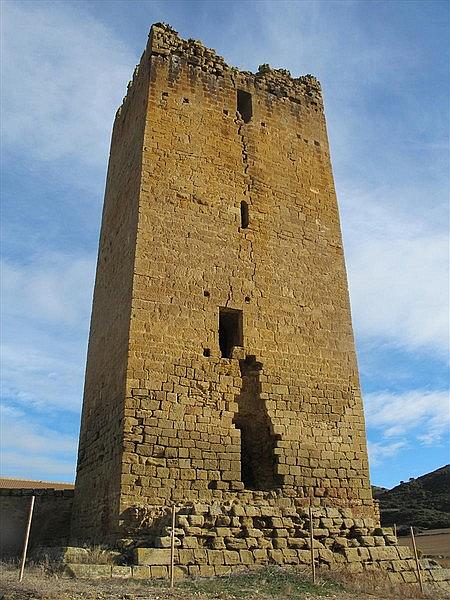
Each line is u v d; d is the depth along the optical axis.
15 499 22.09
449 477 73.38
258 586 12.95
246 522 15.71
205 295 19.69
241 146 23.14
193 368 18.38
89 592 10.84
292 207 23.20
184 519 14.98
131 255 19.55
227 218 21.44
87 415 21.53
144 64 23.81
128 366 17.48
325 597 12.80
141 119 22.36
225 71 24.38
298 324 21.03
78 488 21.14
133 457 16.45
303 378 20.17
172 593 11.45
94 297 24.27
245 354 19.52
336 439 19.69
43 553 16.25
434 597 14.77
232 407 18.44
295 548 15.91
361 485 19.38
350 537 17.12
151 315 18.48
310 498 18.36
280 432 18.84
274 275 21.39
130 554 14.22
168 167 21.14
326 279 22.55
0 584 10.88
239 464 17.73
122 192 22.98
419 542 42.09
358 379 21.22
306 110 25.94
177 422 17.44
